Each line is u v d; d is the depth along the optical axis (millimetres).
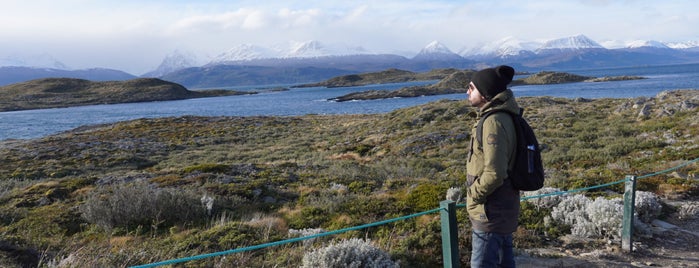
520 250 6141
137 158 26375
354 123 40375
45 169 22719
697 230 7066
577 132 24875
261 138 36375
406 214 8719
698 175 10867
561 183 10430
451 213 3998
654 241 6520
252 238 7266
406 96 116688
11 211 10961
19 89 190750
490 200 3549
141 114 96875
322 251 5430
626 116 27797
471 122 30688
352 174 15203
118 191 10336
